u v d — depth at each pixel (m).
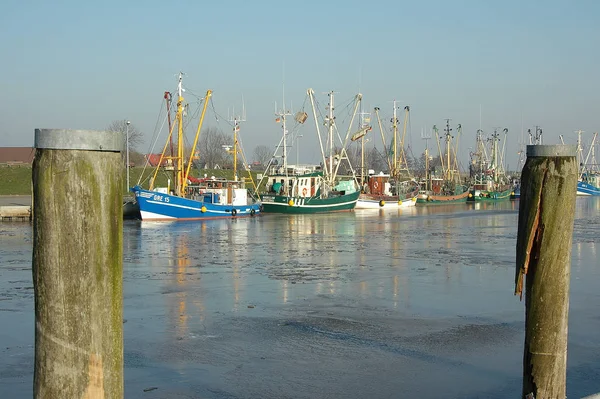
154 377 17.12
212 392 16.06
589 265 36.91
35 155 5.23
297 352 19.44
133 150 135.12
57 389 5.32
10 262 38.12
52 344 5.29
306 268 36.72
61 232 5.18
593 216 80.12
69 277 5.23
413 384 16.64
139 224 67.56
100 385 5.42
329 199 90.88
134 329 22.11
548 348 9.75
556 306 9.62
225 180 81.19
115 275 5.42
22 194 106.31
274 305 26.17
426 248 46.78
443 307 25.72
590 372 17.31
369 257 41.66
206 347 19.94
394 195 112.00
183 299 27.41
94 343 5.36
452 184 138.75
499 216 85.94
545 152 9.43
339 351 19.58
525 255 9.58
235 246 48.09
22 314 24.06
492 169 158.00
